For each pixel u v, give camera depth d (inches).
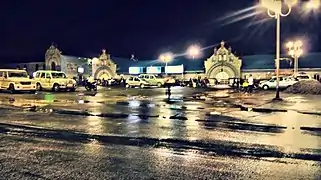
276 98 908.6
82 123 486.3
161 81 1958.7
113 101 886.4
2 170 249.9
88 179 229.6
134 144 345.1
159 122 502.6
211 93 1294.3
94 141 359.3
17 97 995.3
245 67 2427.4
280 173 246.4
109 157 290.0
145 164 268.5
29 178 231.5
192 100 928.3
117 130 427.5
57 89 1320.1
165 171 249.8
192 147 332.8
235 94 1224.8
